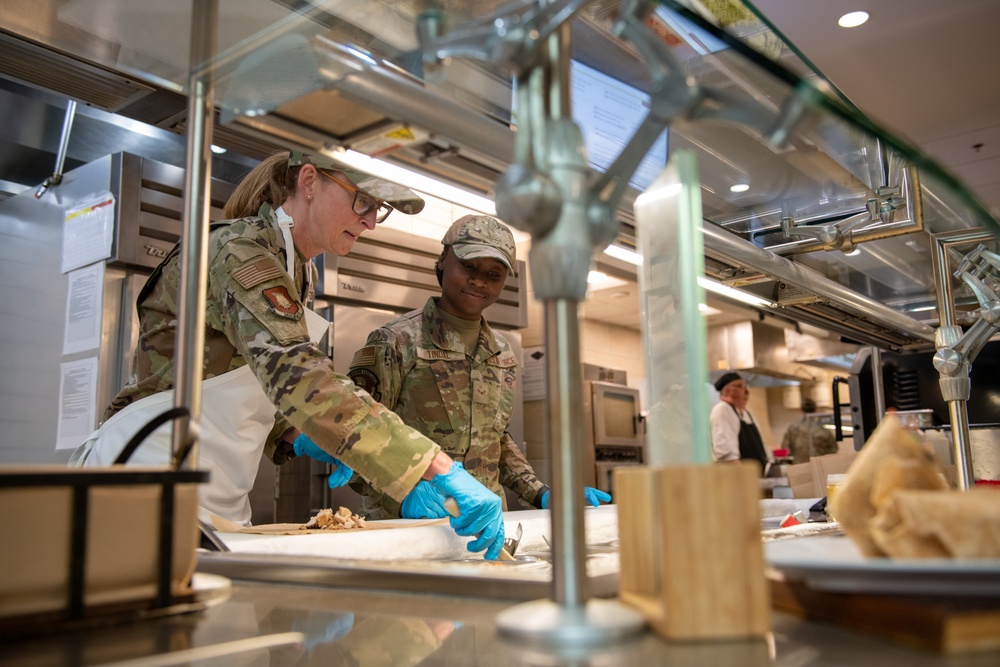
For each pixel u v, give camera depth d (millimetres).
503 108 823
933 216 1189
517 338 3533
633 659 419
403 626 567
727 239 1293
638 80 845
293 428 1815
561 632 446
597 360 5910
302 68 599
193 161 762
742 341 6449
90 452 1459
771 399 8422
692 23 515
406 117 611
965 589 440
